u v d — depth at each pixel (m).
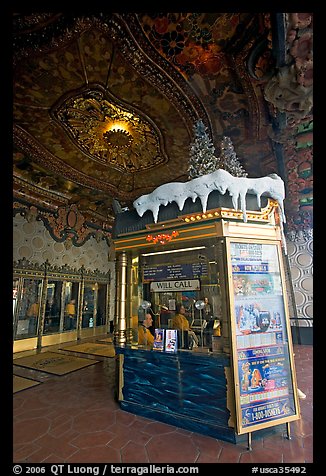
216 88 4.42
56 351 8.05
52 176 7.97
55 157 6.88
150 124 5.54
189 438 3.02
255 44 3.40
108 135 5.95
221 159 4.33
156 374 3.61
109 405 3.97
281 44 2.71
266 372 3.10
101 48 3.82
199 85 4.41
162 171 7.61
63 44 3.71
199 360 3.24
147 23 3.43
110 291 12.35
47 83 4.45
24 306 8.63
